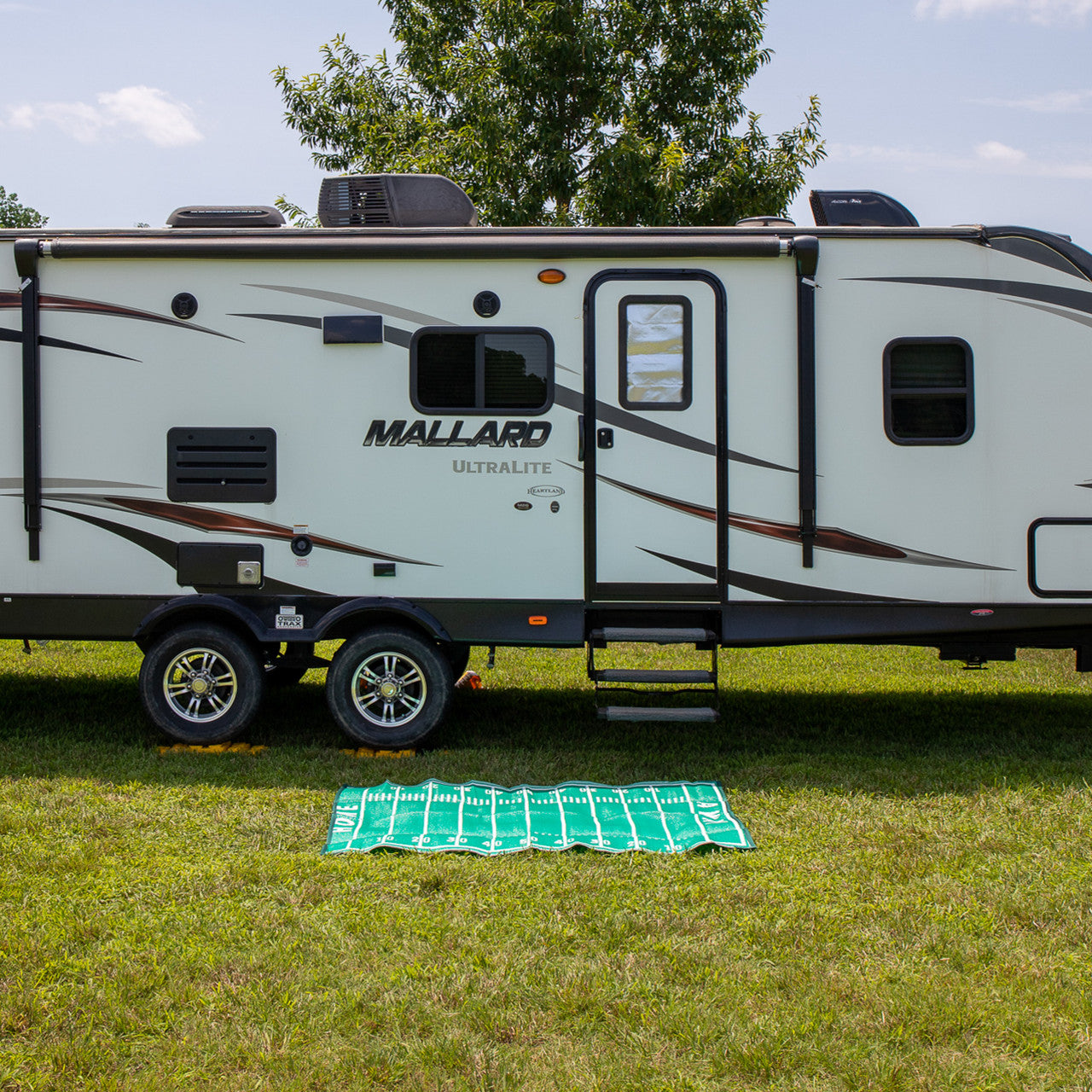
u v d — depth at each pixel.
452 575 5.76
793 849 4.41
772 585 5.70
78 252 5.70
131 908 3.77
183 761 5.61
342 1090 2.75
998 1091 2.76
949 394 5.62
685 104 11.23
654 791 5.06
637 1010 3.11
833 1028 3.03
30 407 5.74
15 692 7.29
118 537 5.80
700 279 5.66
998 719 6.81
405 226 6.08
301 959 3.40
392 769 5.47
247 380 5.75
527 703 7.21
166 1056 2.88
